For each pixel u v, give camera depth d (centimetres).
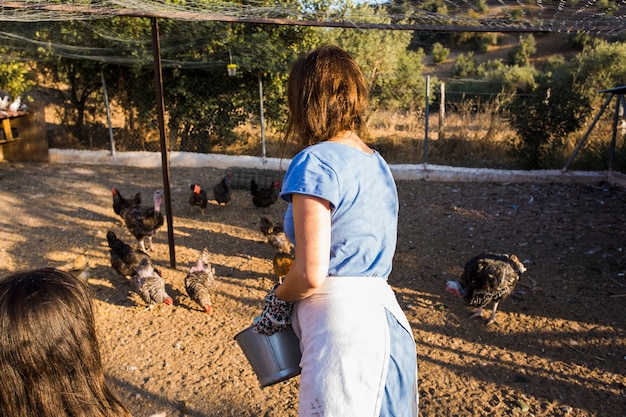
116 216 880
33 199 951
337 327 180
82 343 143
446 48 2667
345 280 187
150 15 523
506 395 427
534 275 652
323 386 177
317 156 182
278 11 580
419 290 619
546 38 2542
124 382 442
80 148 1264
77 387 142
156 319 552
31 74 1216
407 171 1095
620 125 1165
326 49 192
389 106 1477
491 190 1020
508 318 552
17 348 134
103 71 1212
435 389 436
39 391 137
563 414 404
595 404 416
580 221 839
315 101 187
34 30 991
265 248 746
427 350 493
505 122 1230
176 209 914
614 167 1055
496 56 2616
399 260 705
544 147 1123
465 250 739
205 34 1099
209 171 1152
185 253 726
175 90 1173
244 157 1172
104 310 568
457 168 1098
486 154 1213
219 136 1236
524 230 809
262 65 1127
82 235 792
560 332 522
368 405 176
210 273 593
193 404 416
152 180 1086
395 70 1447
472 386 440
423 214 895
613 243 745
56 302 139
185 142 1249
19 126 1180
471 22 504
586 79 1528
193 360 476
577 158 1112
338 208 182
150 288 557
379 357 179
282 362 215
